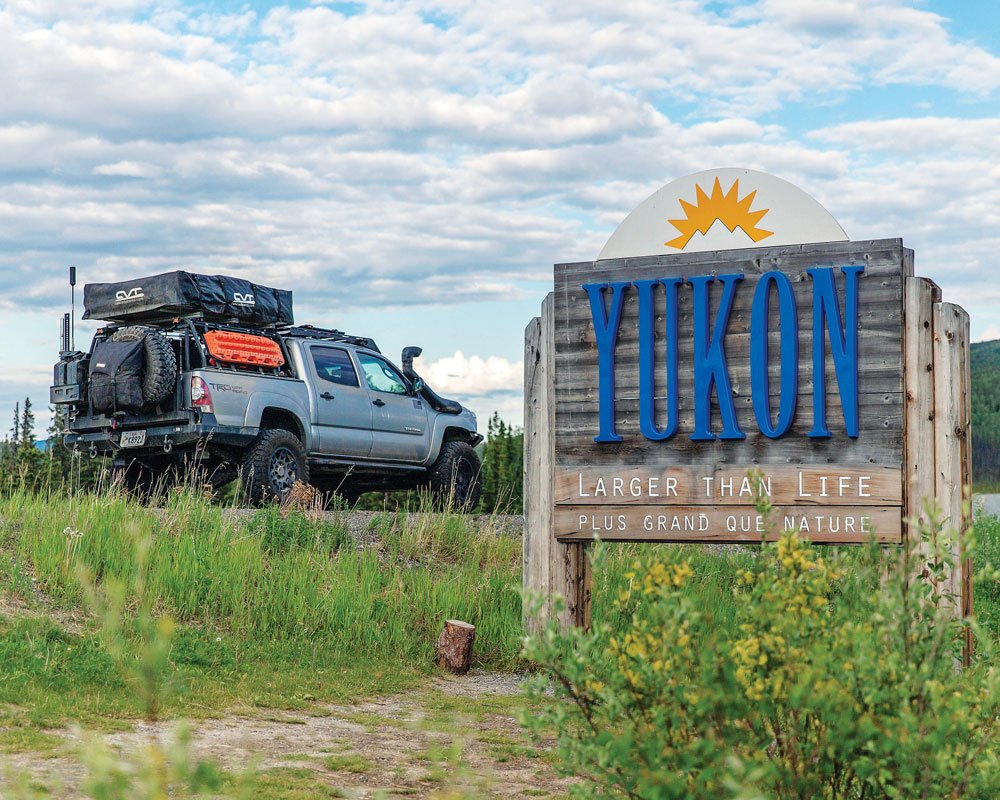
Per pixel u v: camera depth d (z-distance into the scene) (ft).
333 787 16.47
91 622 26.68
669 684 11.84
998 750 13.00
